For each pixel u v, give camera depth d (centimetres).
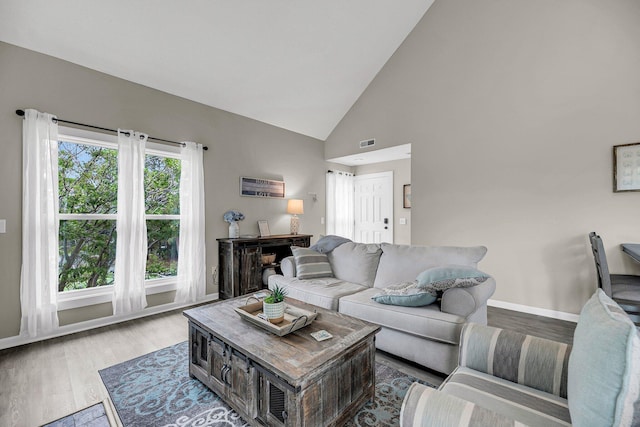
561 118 315
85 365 223
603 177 293
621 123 284
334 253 338
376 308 228
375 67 459
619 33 284
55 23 256
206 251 390
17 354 240
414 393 98
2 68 254
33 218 259
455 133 389
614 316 87
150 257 349
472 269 211
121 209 307
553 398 115
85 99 295
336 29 370
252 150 448
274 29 335
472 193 375
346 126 523
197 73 347
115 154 323
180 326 299
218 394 178
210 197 396
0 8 235
